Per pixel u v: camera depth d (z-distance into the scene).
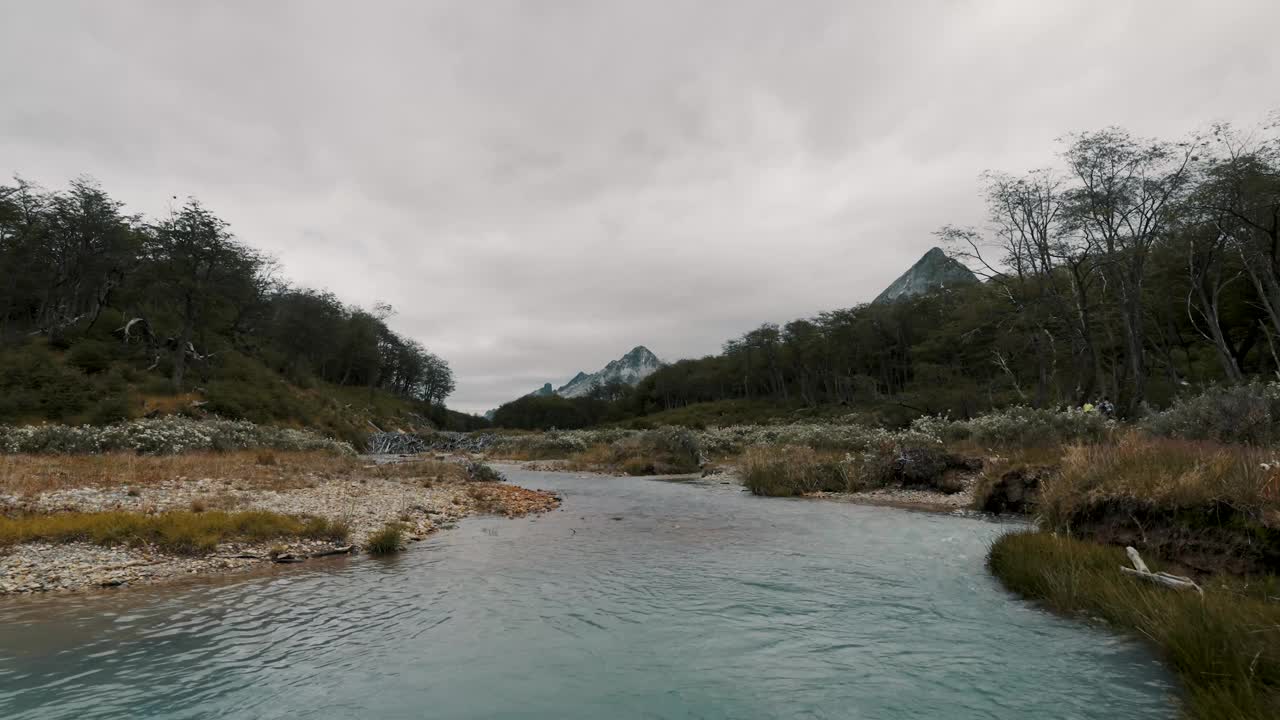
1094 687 5.39
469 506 18.95
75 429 26.95
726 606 8.18
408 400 136.62
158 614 7.88
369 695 5.51
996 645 6.54
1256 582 7.26
